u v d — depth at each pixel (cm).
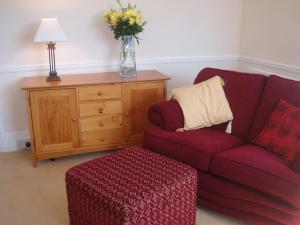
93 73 351
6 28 321
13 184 285
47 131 308
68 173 209
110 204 181
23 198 265
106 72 358
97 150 328
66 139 315
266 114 262
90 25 344
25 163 323
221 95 283
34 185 284
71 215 216
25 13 322
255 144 253
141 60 372
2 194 270
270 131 242
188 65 394
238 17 396
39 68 339
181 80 397
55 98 302
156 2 360
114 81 315
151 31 367
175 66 389
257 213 215
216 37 395
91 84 307
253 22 379
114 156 229
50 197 267
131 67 333
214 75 302
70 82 310
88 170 210
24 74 337
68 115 310
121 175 204
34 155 310
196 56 393
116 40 355
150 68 379
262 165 213
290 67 334
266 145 240
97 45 351
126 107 326
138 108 330
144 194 184
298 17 320
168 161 221
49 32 299
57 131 311
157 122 277
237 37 404
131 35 324
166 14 367
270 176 205
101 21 346
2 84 334
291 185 196
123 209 175
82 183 198
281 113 242
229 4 388
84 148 323
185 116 275
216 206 237
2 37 322
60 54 343
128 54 329
